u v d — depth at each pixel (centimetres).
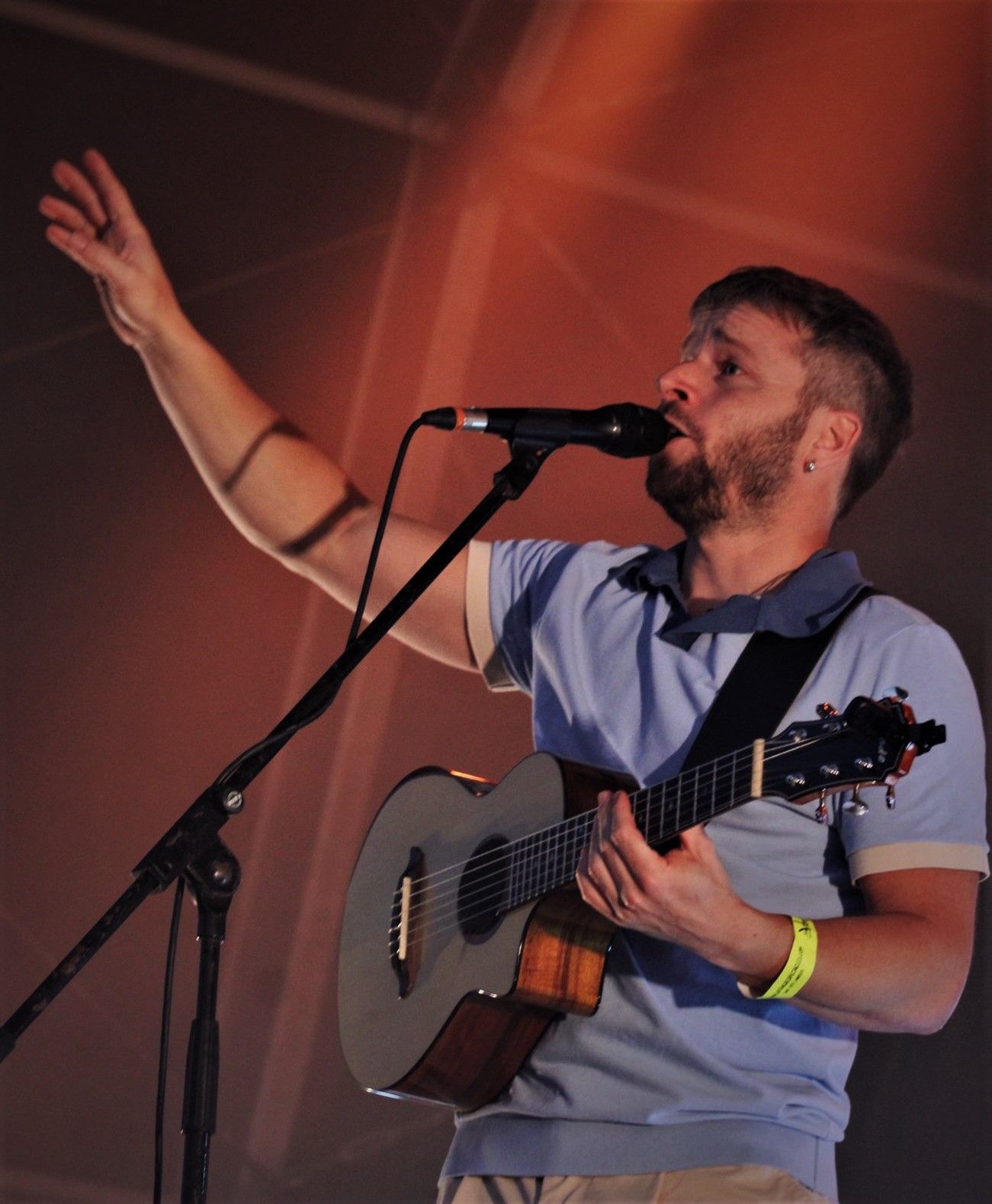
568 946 479
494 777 1106
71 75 1208
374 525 600
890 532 952
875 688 468
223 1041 1072
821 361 542
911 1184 856
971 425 959
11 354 1184
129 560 1166
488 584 579
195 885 453
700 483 534
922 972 425
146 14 1205
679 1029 454
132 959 1091
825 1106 454
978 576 930
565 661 532
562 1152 457
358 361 1175
